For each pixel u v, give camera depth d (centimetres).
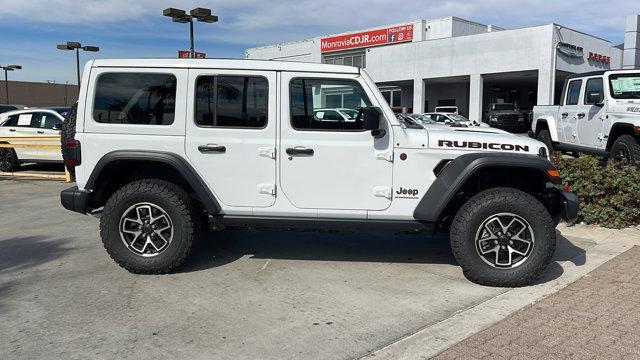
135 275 491
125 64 478
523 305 412
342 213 473
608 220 656
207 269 508
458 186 446
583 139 1011
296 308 413
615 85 935
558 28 3094
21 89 7412
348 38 4662
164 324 384
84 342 355
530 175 479
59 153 1220
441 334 363
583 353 331
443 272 500
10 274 497
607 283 456
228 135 472
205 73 470
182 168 471
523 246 454
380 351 341
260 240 612
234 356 336
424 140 463
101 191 503
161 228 484
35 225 709
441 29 4172
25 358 332
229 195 479
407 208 469
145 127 475
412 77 3819
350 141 465
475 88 3488
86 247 593
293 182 473
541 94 3184
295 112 470
